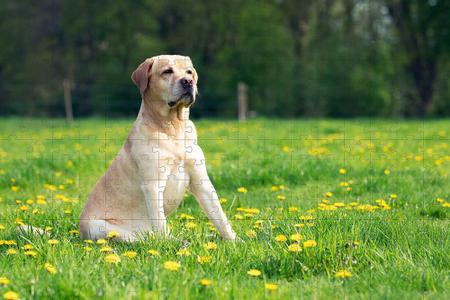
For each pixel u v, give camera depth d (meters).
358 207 6.16
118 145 13.25
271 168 8.80
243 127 17.55
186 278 3.71
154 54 38.81
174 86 5.07
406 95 35.62
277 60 35.81
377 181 7.95
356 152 11.21
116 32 39.06
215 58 38.75
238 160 9.80
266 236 5.07
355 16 36.81
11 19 40.12
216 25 38.34
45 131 18.95
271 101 34.62
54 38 40.75
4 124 23.27
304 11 38.19
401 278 3.91
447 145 12.43
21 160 10.41
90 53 40.81
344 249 4.38
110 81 38.81
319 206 6.36
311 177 8.61
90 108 38.56
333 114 32.62
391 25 36.25
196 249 4.53
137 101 38.47
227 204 7.03
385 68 33.62
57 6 40.38
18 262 4.31
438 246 4.58
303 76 33.19
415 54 35.09
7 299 3.36
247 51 36.34
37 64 40.56
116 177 5.36
